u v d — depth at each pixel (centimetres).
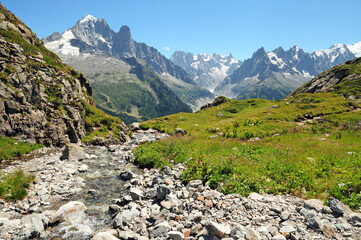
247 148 2061
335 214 776
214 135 3167
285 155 1706
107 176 1569
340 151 1683
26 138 2467
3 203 1027
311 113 4444
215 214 809
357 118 3316
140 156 1930
